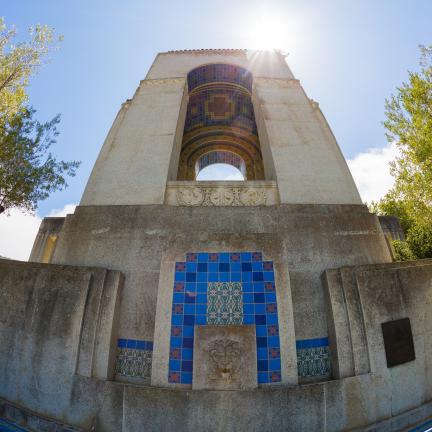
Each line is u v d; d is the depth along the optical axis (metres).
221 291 4.72
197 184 6.98
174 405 4.03
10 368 4.82
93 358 4.52
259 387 4.17
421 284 5.20
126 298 5.34
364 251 6.01
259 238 5.12
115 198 6.77
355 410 4.27
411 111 7.80
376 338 4.62
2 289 5.24
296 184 6.97
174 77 10.11
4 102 7.95
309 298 5.33
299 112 8.74
